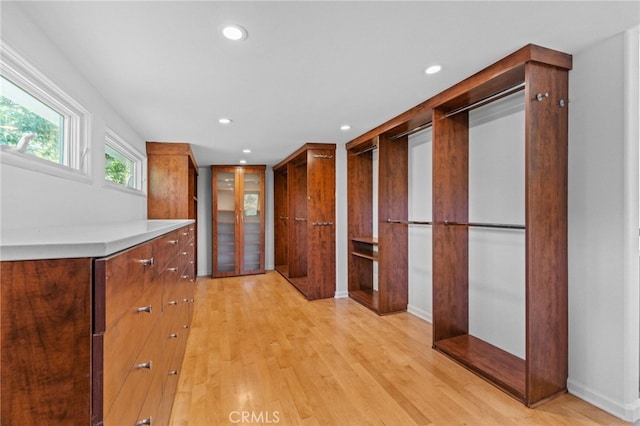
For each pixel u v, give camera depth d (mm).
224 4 1336
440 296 2699
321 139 4031
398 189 3652
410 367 2361
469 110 2729
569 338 1954
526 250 1872
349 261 4391
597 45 1795
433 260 2674
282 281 5422
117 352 852
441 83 2264
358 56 1836
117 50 1702
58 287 709
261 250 6055
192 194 5051
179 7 1346
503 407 1864
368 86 2293
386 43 1697
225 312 3732
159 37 1583
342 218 4398
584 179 1874
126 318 931
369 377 2225
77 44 1633
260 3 1336
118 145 2924
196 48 1700
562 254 1944
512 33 1641
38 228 1377
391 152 3592
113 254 823
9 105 1444
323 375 2256
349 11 1405
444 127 2646
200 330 3148
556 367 1928
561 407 1836
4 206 1261
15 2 1299
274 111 2818
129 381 963
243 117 2967
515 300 2402
